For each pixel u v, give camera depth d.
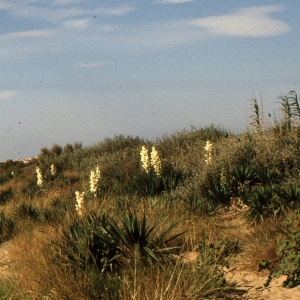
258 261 7.95
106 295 6.73
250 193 12.40
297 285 6.87
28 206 15.70
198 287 6.70
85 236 8.49
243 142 15.53
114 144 30.38
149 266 7.73
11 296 7.23
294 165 13.21
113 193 15.93
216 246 8.85
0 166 41.09
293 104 15.80
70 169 29.41
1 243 13.29
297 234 7.30
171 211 11.80
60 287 6.87
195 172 15.37
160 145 23.59
